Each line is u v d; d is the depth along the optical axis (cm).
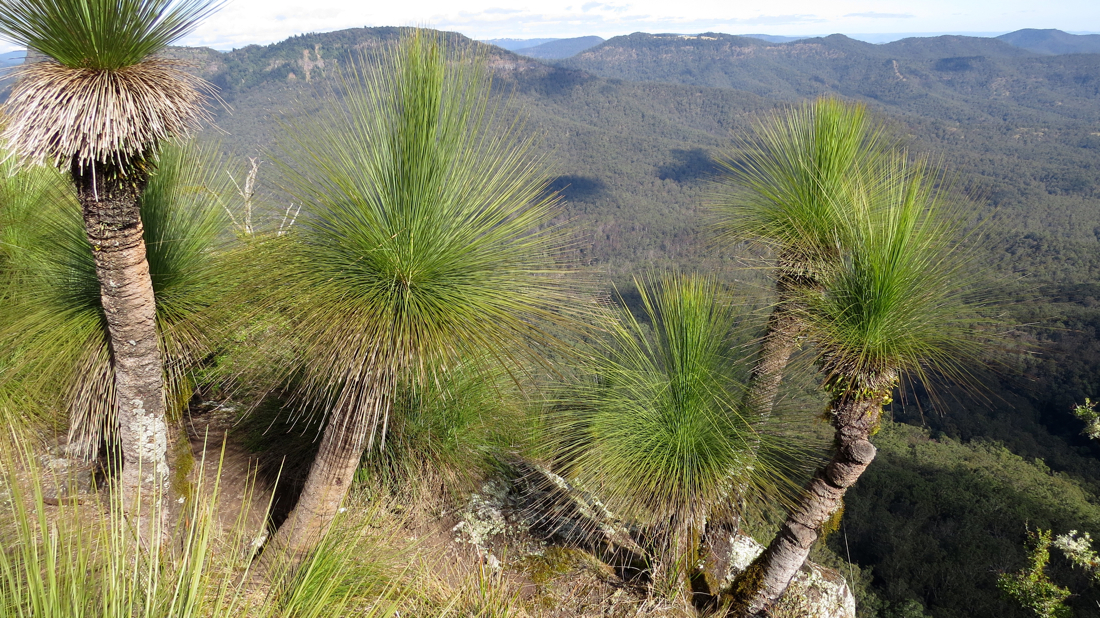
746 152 472
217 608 168
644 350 419
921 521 3931
